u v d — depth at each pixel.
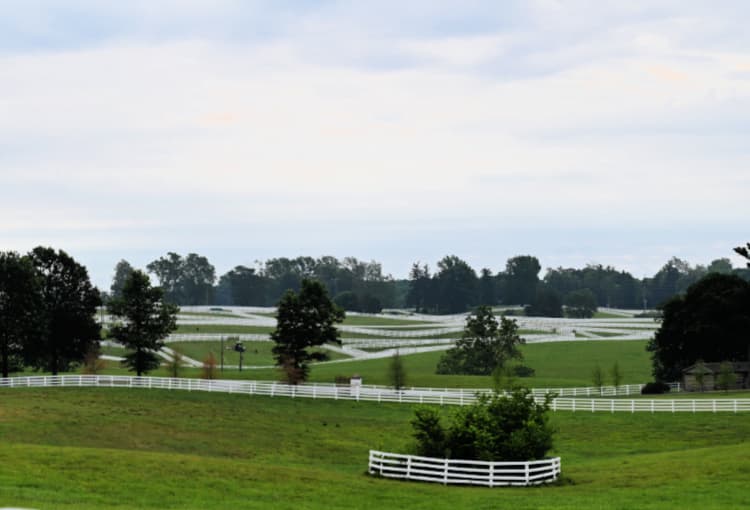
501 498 51.59
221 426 82.38
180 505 47.16
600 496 52.12
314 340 115.94
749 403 91.69
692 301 129.62
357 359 187.00
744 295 127.38
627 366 173.62
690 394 112.06
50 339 125.12
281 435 79.81
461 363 164.38
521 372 161.62
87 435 74.69
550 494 53.28
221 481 53.44
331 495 51.59
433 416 60.53
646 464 64.12
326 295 117.38
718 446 72.19
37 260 126.44
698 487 53.53
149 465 56.44
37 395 94.94
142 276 120.25
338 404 98.06
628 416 89.12
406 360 185.12
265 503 48.53
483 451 58.69
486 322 167.50
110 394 97.50
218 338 198.62
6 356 119.19
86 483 50.62
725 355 129.50
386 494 52.47
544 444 59.66
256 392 102.44
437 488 55.38
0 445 61.41
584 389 114.31
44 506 43.53
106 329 198.88
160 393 99.62
